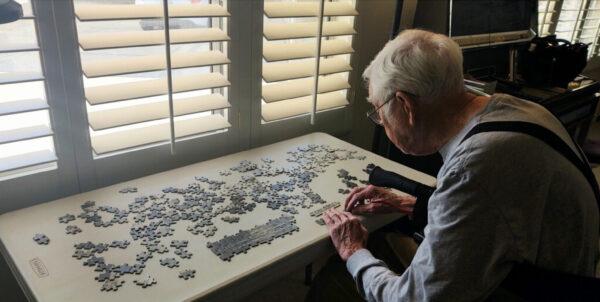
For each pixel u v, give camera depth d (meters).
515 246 0.91
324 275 1.56
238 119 1.82
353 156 1.79
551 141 0.96
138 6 1.38
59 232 1.21
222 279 1.06
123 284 1.03
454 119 1.05
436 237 0.96
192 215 1.31
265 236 1.23
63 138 1.38
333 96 2.13
